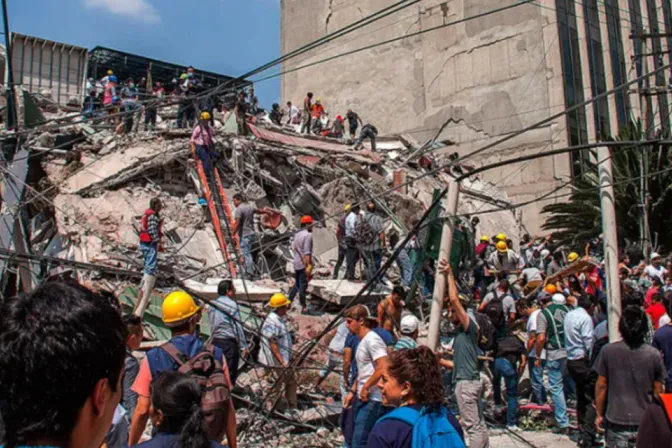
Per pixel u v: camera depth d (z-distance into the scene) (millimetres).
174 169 14547
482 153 29000
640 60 29547
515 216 23109
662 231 19141
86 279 10836
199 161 14375
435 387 3205
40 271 11688
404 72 32594
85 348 1306
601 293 9562
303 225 11828
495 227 21609
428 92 31500
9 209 12234
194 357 3781
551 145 26906
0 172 12906
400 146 23531
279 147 16875
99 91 18812
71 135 15422
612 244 6230
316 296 12023
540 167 27109
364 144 23094
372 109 33469
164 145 14977
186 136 15883
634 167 18984
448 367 6094
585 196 20188
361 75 34281
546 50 27562
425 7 32125
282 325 7559
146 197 13773
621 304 6562
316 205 15984
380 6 33938
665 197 18750
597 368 4684
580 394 6934
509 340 7711
